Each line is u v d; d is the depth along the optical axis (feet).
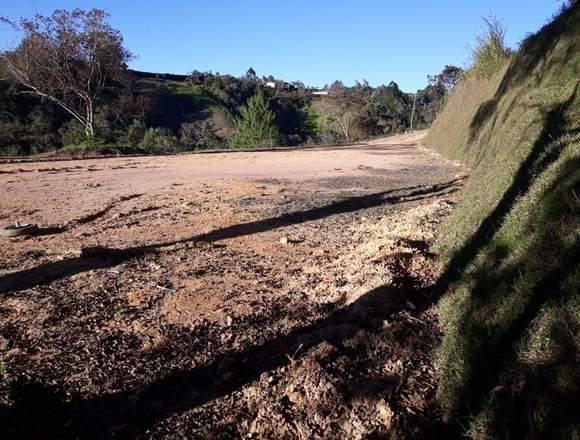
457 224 19.36
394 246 18.80
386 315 13.85
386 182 46.85
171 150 127.85
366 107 245.65
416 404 9.98
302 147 128.57
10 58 105.60
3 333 13.93
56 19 101.81
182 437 9.62
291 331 13.79
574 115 19.89
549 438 7.51
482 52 71.15
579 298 9.43
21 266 20.31
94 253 21.56
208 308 15.75
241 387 11.18
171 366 12.21
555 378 8.30
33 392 10.71
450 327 12.32
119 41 107.24
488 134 47.37
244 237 25.22
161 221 29.19
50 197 38.55
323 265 19.88
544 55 38.78
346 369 11.23
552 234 11.85
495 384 9.31
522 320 10.18
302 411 10.00
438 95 290.35
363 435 9.21
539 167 16.80
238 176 53.01
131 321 14.83
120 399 10.84
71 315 15.26
